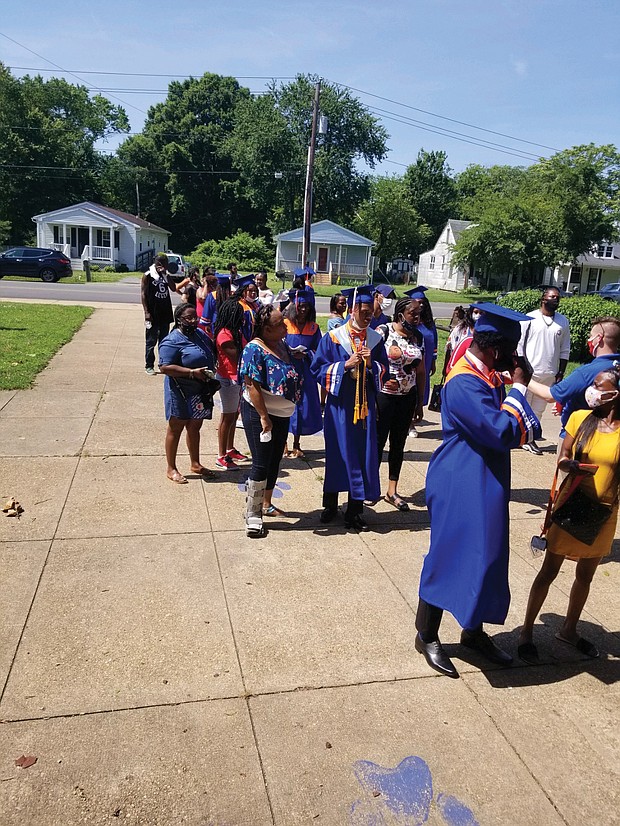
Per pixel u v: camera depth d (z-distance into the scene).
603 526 3.43
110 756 2.74
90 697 3.07
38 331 13.64
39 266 30.11
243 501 5.50
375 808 2.59
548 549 3.52
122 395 8.66
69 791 2.56
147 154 69.25
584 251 40.84
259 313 4.69
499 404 3.28
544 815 2.61
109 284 31.02
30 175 57.84
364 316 4.88
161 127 70.38
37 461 6.07
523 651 3.62
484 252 40.78
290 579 4.29
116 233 46.62
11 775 2.62
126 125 75.75
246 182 68.00
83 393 8.67
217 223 71.69
